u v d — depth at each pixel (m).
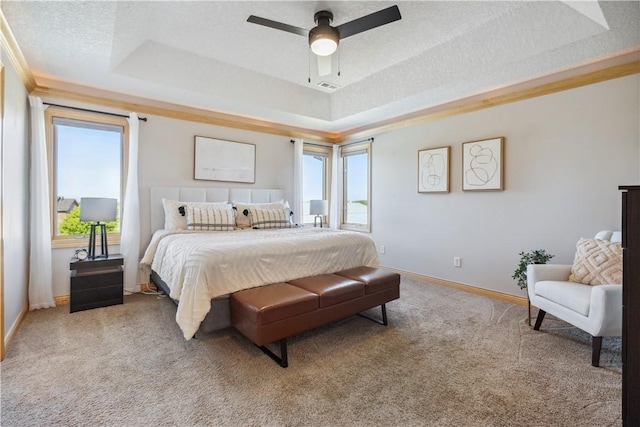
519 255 3.25
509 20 2.52
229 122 4.31
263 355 2.13
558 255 2.98
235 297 2.17
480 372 1.93
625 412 1.16
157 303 3.18
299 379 1.84
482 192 3.55
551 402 1.64
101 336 2.40
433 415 1.54
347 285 2.42
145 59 3.03
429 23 2.60
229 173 4.34
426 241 4.16
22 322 2.64
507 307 3.13
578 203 2.86
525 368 1.97
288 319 2.02
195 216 3.46
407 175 4.39
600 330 1.92
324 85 3.88
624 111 2.61
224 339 2.37
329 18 2.42
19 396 1.65
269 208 4.05
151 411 1.55
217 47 2.99
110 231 3.57
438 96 3.62
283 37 2.82
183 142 3.96
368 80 3.90
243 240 2.69
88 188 3.42
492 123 3.46
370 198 4.95
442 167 3.92
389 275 2.77
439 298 3.43
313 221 5.46
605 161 2.71
